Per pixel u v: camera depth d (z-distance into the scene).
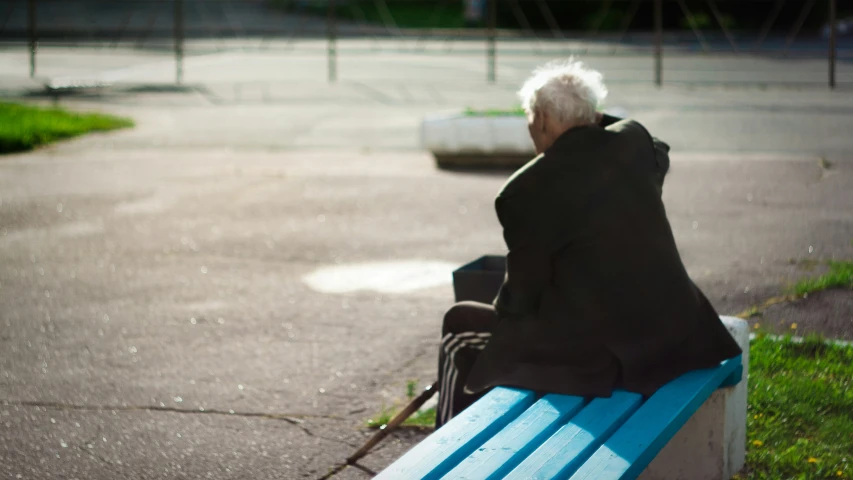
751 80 21.55
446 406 4.24
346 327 6.64
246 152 14.55
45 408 5.27
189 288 7.64
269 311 7.02
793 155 13.03
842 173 11.70
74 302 7.29
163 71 24.98
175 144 15.34
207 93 21.25
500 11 35.12
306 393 5.46
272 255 8.67
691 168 12.23
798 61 25.14
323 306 7.13
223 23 37.72
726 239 8.77
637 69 23.94
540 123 3.90
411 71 24.23
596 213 3.72
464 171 12.66
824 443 4.53
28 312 7.04
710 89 20.36
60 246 9.08
